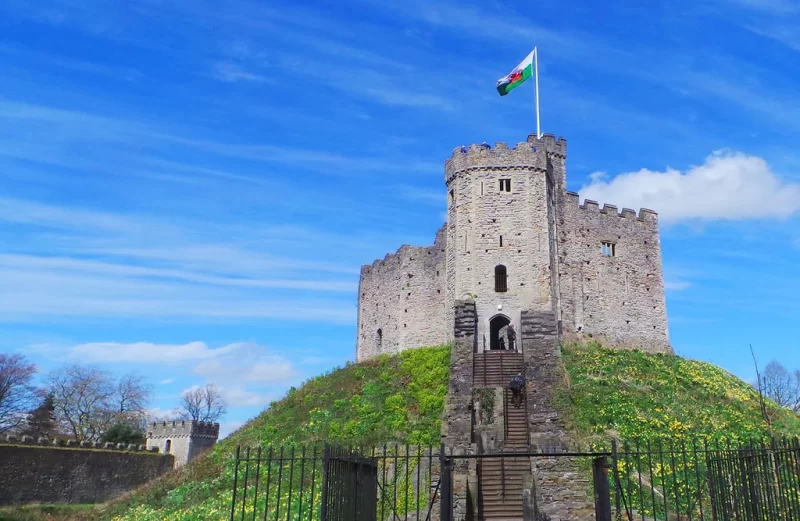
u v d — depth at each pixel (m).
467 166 46.78
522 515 22.20
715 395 36.34
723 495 12.70
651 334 49.56
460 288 44.97
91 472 51.31
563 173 50.50
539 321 36.03
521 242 44.81
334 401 39.28
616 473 13.20
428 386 37.66
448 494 13.40
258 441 35.66
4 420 67.94
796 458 12.04
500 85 49.34
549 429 27.94
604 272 48.97
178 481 33.91
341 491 12.40
